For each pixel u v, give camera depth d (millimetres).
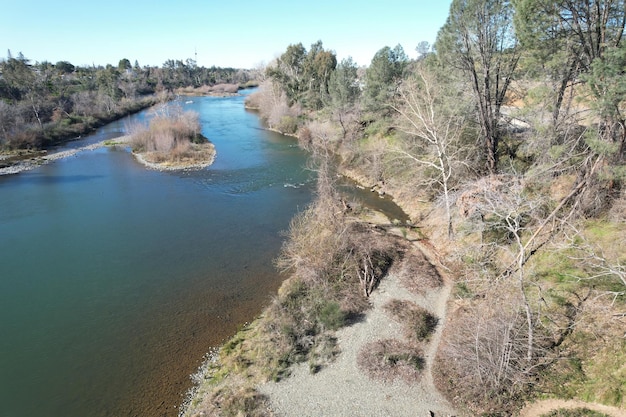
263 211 36469
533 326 17828
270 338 19562
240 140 64938
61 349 19766
